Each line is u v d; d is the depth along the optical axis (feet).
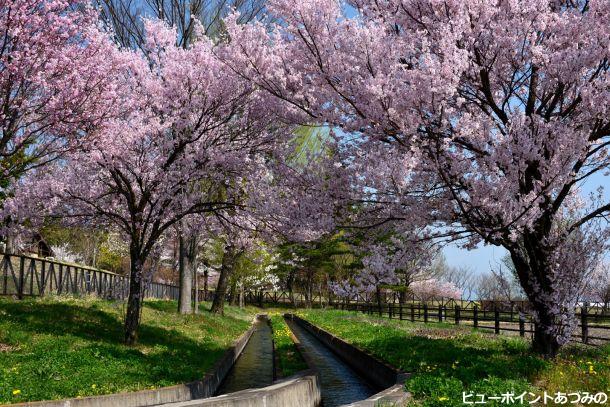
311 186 39.96
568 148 31.89
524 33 36.27
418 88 31.96
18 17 37.17
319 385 39.32
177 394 33.94
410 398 26.73
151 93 50.24
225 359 51.93
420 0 37.29
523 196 33.01
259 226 53.31
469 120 33.63
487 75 38.32
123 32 70.74
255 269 142.31
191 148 50.14
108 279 93.20
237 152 50.93
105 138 45.47
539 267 38.96
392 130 36.42
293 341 74.59
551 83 37.91
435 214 35.96
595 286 41.93
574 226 38.63
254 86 49.55
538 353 38.78
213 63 49.44
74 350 39.63
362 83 35.68
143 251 51.11
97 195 54.08
